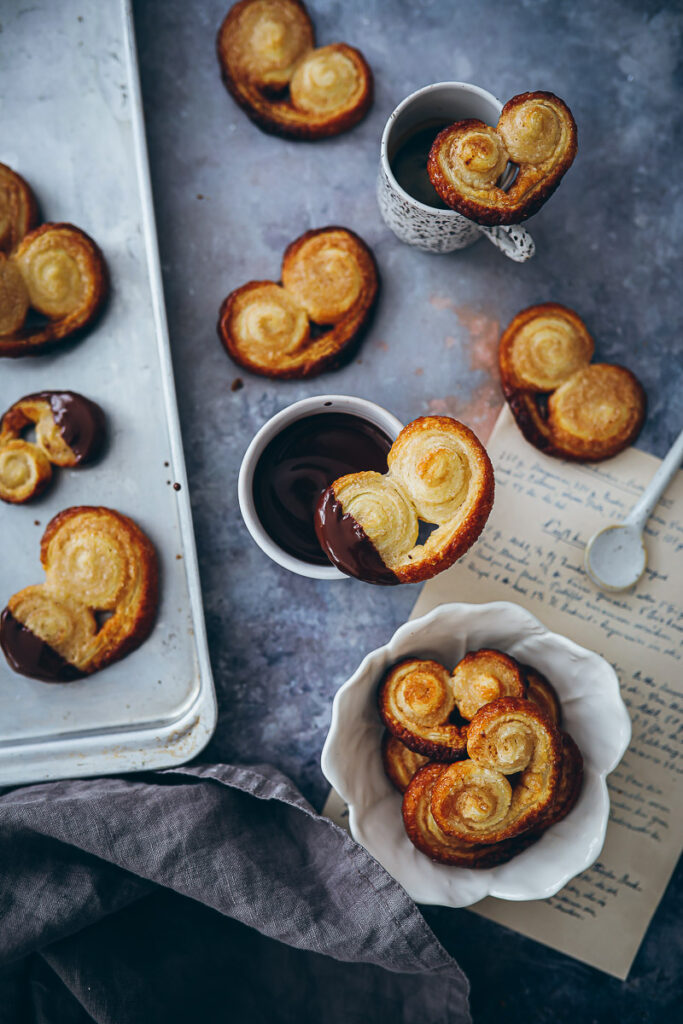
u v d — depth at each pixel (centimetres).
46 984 55
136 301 56
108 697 55
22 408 55
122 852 52
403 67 57
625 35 57
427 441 48
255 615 56
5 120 56
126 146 56
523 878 51
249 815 54
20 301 54
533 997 57
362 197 57
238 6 56
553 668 53
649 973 56
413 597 56
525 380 56
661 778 56
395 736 52
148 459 56
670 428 56
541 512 56
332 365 56
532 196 49
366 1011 55
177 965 55
